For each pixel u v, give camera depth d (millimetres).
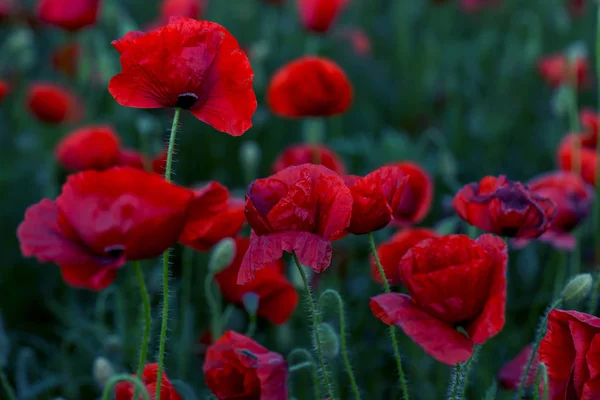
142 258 1223
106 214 1207
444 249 1224
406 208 1488
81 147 1647
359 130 2799
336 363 1621
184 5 2242
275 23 3516
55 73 3291
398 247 1388
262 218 1238
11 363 1720
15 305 2055
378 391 1639
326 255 1238
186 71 1249
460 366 1272
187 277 1595
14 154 2529
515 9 3895
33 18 3125
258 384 1325
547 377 1243
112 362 1583
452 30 3924
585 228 1882
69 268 1225
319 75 1620
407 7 3621
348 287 1775
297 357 1640
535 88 3205
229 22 3484
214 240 1377
